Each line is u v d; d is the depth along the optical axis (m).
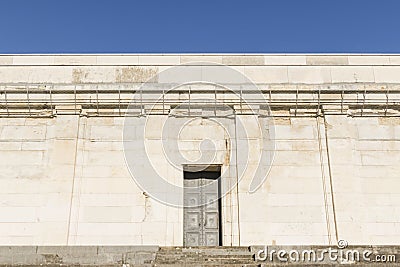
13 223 26.61
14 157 27.95
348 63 30.55
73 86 28.73
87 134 28.47
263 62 30.31
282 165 27.98
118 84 28.88
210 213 28.05
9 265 19.59
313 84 29.11
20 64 30.02
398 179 27.92
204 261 20.78
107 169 27.77
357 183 27.59
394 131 28.91
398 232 26.84
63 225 26.33
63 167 27.48
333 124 28.69
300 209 27.14
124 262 20.78
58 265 19.48
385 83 29.30
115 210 27.03
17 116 28.80
